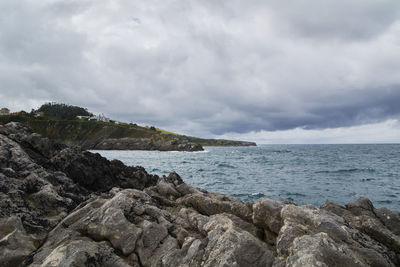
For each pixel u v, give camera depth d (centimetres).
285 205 675
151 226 624
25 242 571
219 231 576
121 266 495
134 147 15038
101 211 656
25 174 916
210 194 1354
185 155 9075
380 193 2048
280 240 518
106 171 1850
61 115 19162
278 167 4247
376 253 514
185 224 733
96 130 16362
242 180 2783
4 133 1608
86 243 514
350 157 6894
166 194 1293
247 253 475
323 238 473
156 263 531
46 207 772
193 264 497
